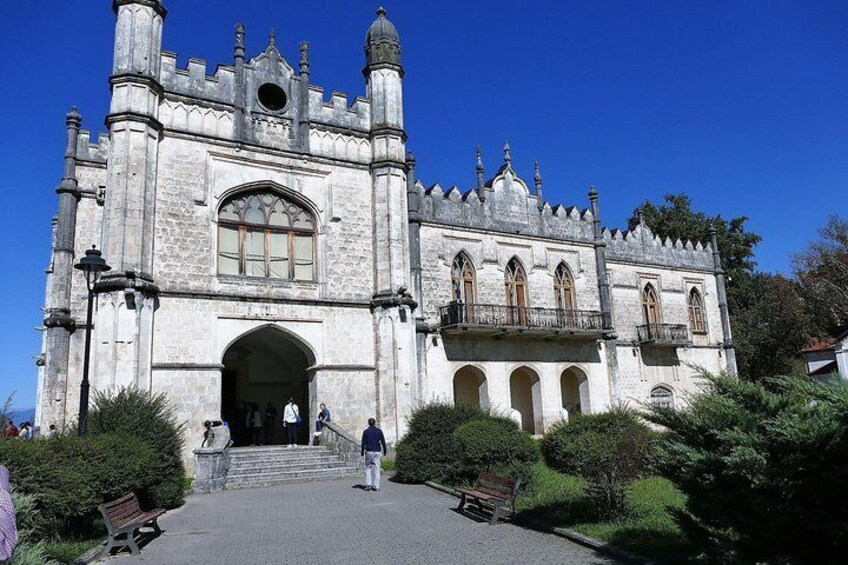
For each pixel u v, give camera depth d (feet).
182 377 69.00
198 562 32.68
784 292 141.79
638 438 39.99
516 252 101.55
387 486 59.00
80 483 35.63
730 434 23.54
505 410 94.22
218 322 72.33
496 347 96.02
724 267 163.32
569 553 31.19
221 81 77.66
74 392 74.23
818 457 21.17
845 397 21.71
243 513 47.55
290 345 91.91
